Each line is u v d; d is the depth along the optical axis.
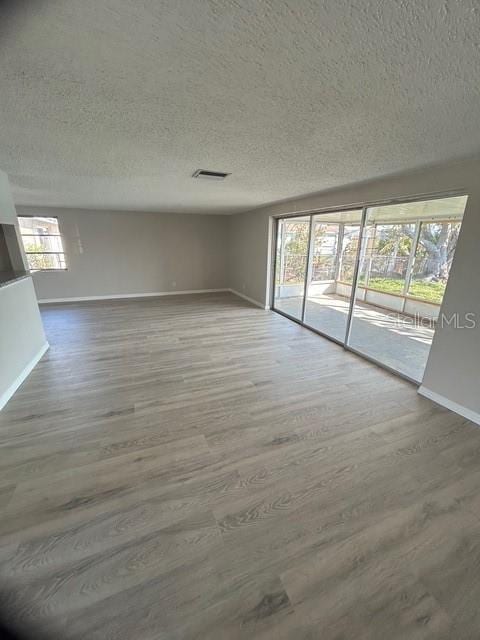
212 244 7.50
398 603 1.17
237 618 1.12
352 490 1.70
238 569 1.28
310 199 4.22
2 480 1.74
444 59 0.97
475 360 2.29
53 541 1.38
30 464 1.86
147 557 1.32
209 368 3.28
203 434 2.17
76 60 1.03
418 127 1.59
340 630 1.09
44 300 6.27
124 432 2.18
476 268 2.23
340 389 2.85
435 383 2.62
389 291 5.25
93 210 6.25
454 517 1.54
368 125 1.59
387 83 1.15
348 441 2.12
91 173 2.88
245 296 6.91
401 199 2.86
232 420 2.34
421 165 2.37
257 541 1.41
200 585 1.22
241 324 4.95
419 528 1.48
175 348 3.85
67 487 1.69
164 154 2.22
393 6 0.76
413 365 3.34
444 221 4.12
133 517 1.52
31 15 0.79
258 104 1.38
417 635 1.08
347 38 0.89
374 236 4.15
